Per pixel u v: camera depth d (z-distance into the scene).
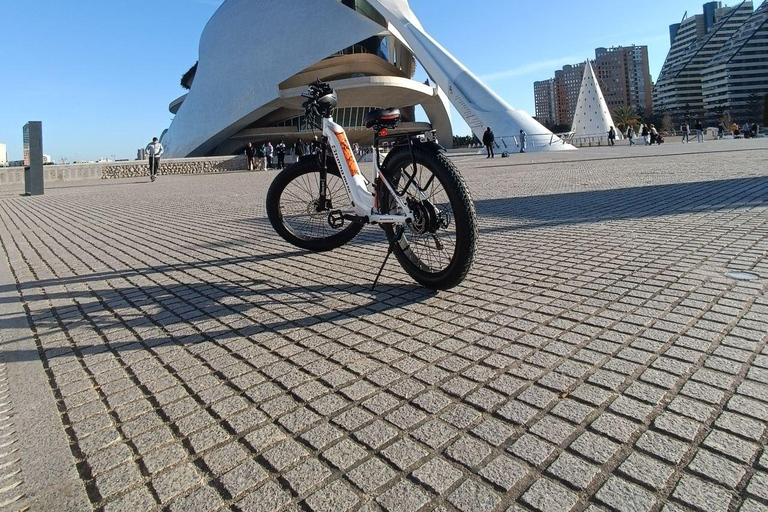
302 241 4.10
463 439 1.44
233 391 1.80
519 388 1.71
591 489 1.22
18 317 2.72
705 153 14.94
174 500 1.25
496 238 4.30
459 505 1.18
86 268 3.91
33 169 12.95
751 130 38.16
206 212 7.44
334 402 1.69
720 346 1.93
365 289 2.98
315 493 1.25
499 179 10.25
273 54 40.31
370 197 3.06
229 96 41.88
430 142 2.67
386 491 1.24
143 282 3.40
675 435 1.40
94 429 1.59
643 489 1.21
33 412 1.69
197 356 2.13
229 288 3.15
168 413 1.67
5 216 7.91
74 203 9.88
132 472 1.36
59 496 1.27
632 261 3.23
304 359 2.04
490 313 2.45
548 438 1.42
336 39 38.56
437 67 33.25
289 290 3.04
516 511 1.15
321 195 3.82
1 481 1.33
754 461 1.28
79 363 2.10
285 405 1.69
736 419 1.46
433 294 2.81
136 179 20.81
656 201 5.72
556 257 3.47
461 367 1.89
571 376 1.77
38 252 4.68
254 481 1.30
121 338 2.37
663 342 2.00
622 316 2.30
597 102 41.22
